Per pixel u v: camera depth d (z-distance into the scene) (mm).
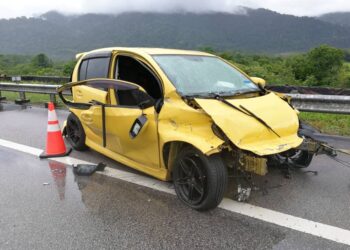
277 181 4781
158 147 4387
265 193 4422
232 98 4387
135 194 4488
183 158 4121
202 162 3873
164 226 3760
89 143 5961
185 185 4242
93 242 3506
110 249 3395
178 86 4344
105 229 3725
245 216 3918
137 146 4699
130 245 3449
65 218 3959
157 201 4293
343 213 3971
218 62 5277
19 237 3611
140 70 5051
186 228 3715
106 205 4234
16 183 4930
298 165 5098
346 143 6555
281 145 3920
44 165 5621
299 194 4422
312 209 4059
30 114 10195
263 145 3861
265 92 4922
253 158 3795
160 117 4270
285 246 3396
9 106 11836
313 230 3639
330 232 3604
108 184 4809
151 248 3400
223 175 3852
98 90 5375
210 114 3807
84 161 5742
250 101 4289
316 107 7363
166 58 4801
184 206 4160
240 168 3988
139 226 3768
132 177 5004
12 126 8477
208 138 3836
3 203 4332
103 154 5691
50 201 4367
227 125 3783
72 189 4691
